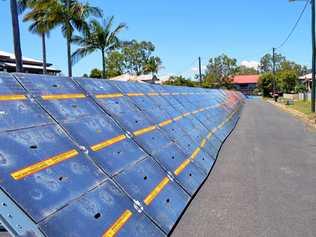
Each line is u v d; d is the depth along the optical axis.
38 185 3.93
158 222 5.11
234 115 25.41
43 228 3.56
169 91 13.95
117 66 78.19
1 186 3.57
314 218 5.77
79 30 31.34
